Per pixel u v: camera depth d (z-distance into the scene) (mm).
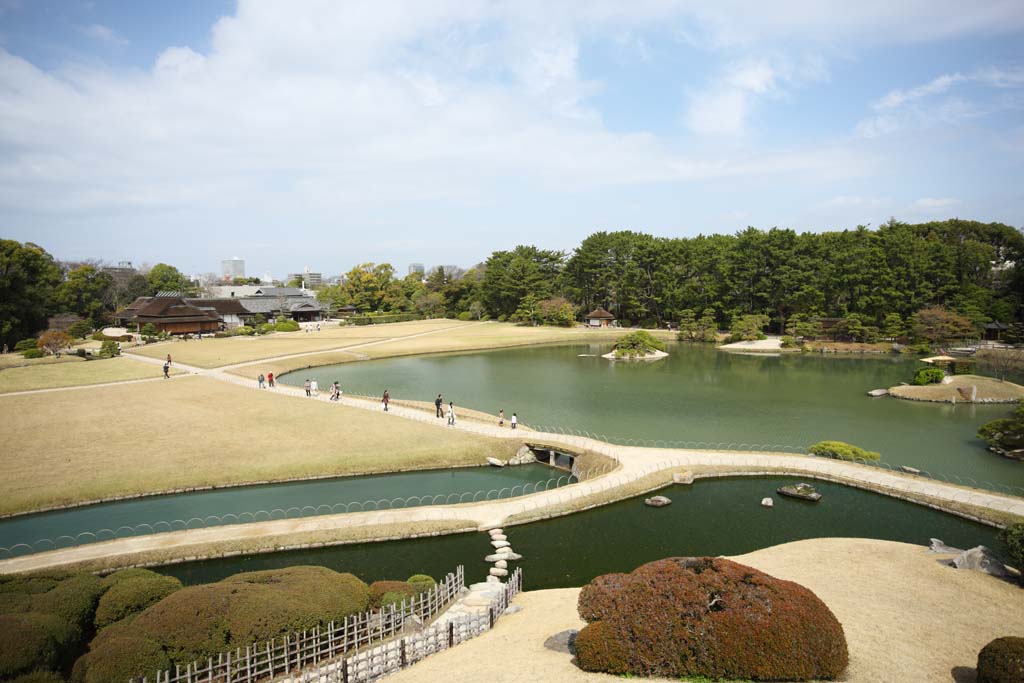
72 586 15422
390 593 17500
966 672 12938
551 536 26781
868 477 32875
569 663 13305
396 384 65062
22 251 85500
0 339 84750
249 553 24672
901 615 16375
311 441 38938
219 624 13961
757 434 44406
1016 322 94562
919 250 103500
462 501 31359
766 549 23719
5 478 31344
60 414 44719
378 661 13969
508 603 19766
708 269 124875
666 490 32281
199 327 107625
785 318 112500
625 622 12695
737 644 11789
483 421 45625
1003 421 40344
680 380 68688
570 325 134500
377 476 34812
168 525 27500
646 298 133375
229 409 47312
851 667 12859
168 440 38500
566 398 57562
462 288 164500
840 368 78375
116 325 118000
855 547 23438
